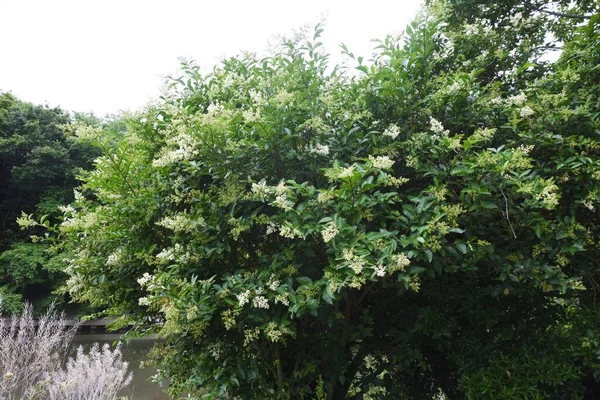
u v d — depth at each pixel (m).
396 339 2.91
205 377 2.67
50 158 15.52
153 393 8.13
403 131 2.68
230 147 2.31
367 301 3.09
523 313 2.89
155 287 2.27
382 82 2.65
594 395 3.15
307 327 2.94
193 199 2.59
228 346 2.67
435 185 2.24
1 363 6.02
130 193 2.87
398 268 1.94
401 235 2.15
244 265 2.67
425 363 2.99
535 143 2.47
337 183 2.47
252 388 2.69
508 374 2.49
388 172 2.61
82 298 3.10
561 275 2.20
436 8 3.43
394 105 2.68
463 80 2.64
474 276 2.65
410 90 2.64
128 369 9.20
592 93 2.69
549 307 2.88
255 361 2.67
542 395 2.41
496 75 3.57
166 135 2.71
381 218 2.29
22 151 15.82
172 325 2.19
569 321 2.79
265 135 2.36
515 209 2.21
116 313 3.41
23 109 16.47
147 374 8.98
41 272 13.65
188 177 2.71
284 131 2.44
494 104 2.68
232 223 2.34
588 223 2.61
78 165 15.96
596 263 2.64
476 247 2.29
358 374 3.38
